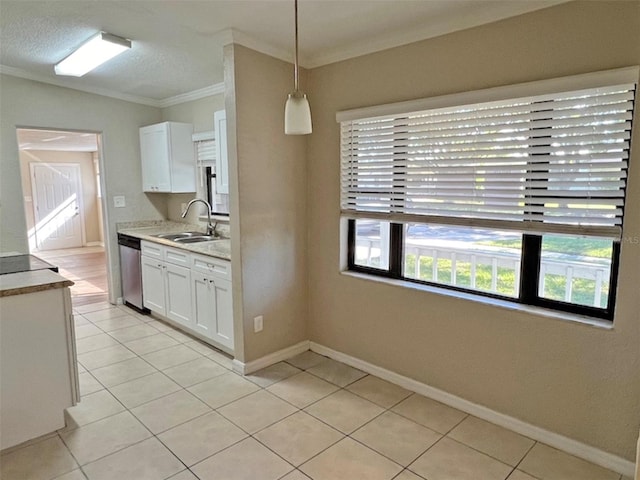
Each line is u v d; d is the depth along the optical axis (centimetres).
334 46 288
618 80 189
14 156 380
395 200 283
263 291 313
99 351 348
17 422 223
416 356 280
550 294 232
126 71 366
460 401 260
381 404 266
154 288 418
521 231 228
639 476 146
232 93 281
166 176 443
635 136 189
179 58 329
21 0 230
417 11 231
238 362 311
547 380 224
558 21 205
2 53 322
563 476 202
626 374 200
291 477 200
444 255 277
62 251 888
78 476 200
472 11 229
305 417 251
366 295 305
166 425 242
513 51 221
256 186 300
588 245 216
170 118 482
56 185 917
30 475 200
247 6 230
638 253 192
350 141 304
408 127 271
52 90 402
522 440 230
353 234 322
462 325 255
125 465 208
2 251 376
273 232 315
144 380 297
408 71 264
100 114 440
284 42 284
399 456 215
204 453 217
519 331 232
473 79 237
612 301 210
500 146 232
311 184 332
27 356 224
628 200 193
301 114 184
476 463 211
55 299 232
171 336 382
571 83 201
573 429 218
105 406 262
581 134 205
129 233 450
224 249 347
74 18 254
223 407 261
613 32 190
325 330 339
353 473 203
